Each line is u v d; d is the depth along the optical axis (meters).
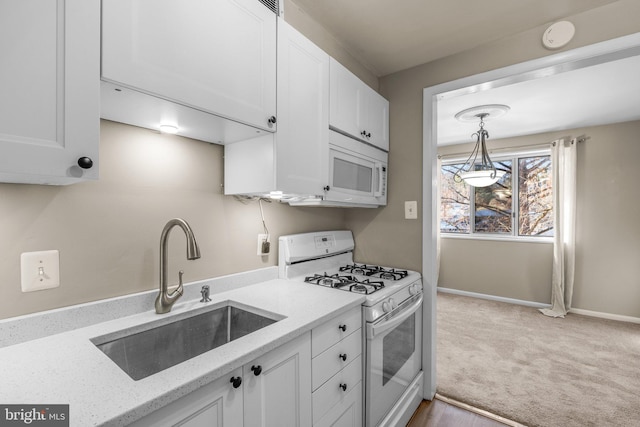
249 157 1.36
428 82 2.06
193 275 1.37
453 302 4.19
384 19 1.66
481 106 2.98
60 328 0.98
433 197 2.03
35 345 0.90
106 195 1.10
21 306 0.93
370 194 1.99
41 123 0.69
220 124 1.15
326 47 1.78
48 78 0.69
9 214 0.90
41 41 0.68
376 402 1.48
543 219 4.08
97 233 1.08
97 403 0.64
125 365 1.03
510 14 1.60
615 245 3.56
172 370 0.77
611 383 2.23
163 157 1.26
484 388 2.16
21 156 0.66
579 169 3.75
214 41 1.03
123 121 1.12
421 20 1.67
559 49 1.63
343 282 1.62
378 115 2.05
